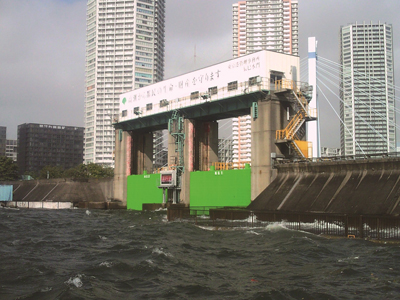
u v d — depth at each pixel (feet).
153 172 363.35
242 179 242.17
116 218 245.04
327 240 133.39
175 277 91.81
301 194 192.24
